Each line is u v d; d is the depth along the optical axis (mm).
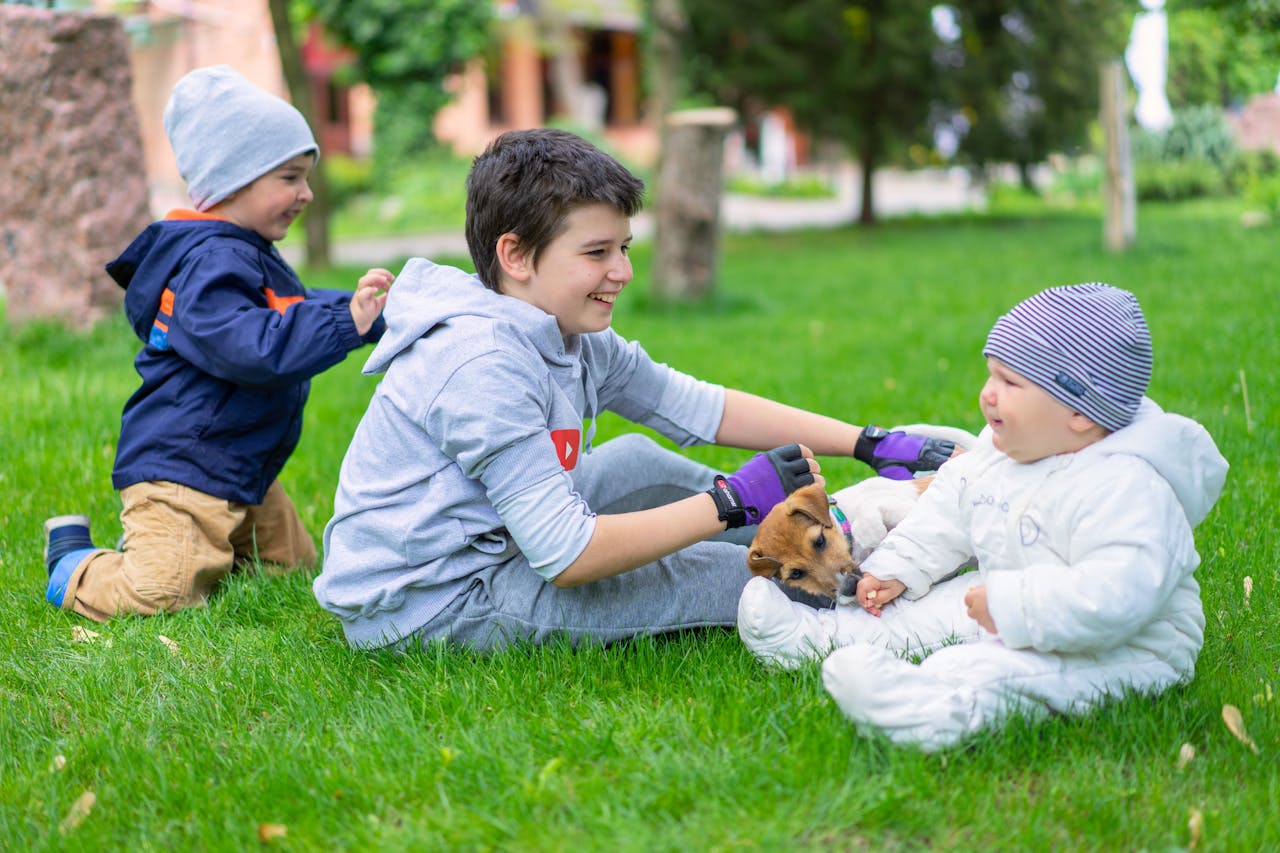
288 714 2658
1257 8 8680
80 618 3324
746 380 6398
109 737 2525
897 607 2633
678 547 2605
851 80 17516
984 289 9984
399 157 25109
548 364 2729
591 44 32781
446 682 2660
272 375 3105
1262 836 1981
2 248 7633
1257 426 4559
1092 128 18609
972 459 2521
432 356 2615
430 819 2125
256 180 3355
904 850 2014
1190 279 8812
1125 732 2273
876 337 7805
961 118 18359
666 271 10133
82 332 7523
